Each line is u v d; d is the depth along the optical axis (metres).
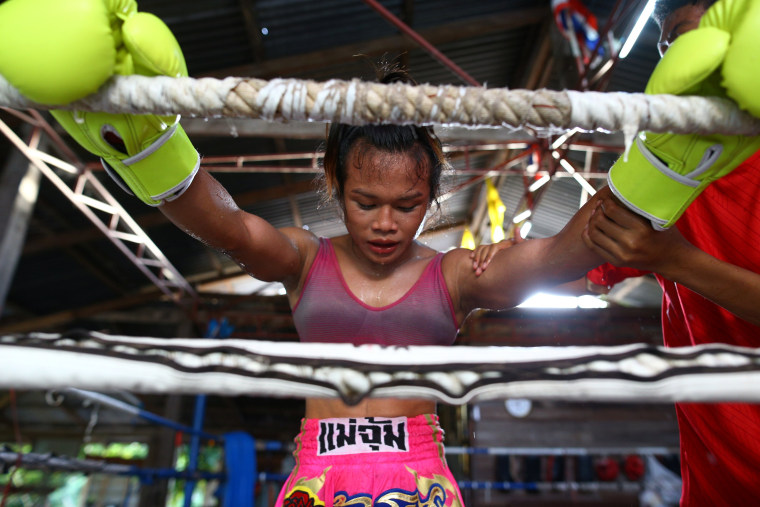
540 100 0.81
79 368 0.72
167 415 10.70
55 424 15.24
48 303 10.98
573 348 0.80
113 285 10.89
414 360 0.78
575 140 6.62
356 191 1.12
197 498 14.03
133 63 0.83
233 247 1.16
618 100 0.81
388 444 1.17
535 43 7.78
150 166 0.98
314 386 0.75
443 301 1.26
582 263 1.10
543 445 9.47
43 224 8.75
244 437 4.42
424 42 5.89
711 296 1.04
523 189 10.70
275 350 0.78
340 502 1.11
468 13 7.15
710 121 0.82
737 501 1.41
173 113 0.82
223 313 11.32
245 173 8.92
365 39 7.07
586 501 8.15
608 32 5.25
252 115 0.82
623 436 9.52
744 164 1.33
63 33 0.75
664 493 7.70
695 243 1.49
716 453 1.41
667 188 0.92
